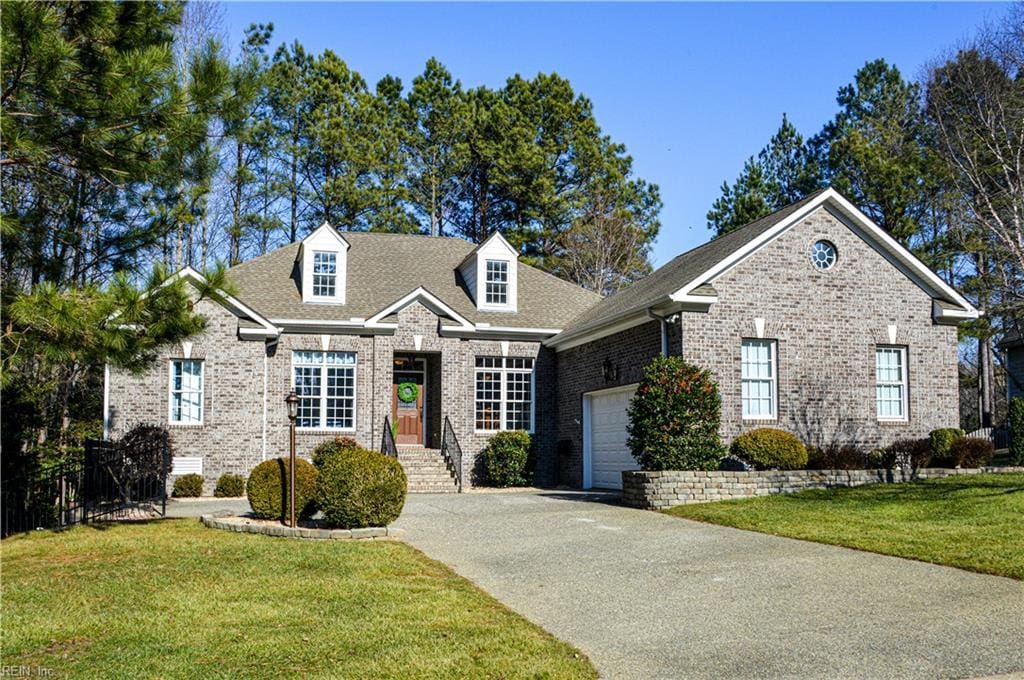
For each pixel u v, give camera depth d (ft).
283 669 25.61
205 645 27.99
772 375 72.02
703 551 43.80
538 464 93.71
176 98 44.88
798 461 66.03
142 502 71.15
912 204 124.26
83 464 62.13
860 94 154.71
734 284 71.41
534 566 41.24
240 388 82.23
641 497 61.52
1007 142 93.20
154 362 47.65
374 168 148.15
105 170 48.52
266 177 143.84
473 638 28.73
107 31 45.68
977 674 24.66
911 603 32.32
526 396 95.14
